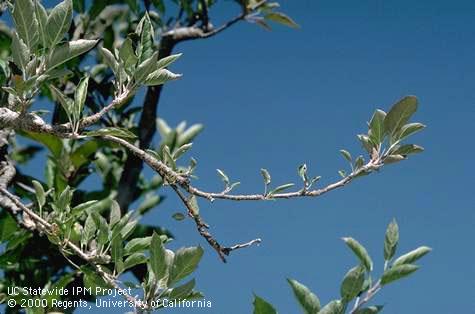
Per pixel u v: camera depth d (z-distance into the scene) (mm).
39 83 1945
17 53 1938
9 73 2363
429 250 1951
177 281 2020
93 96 2799
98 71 2918
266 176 2238
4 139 2506
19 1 1911
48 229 2254
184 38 2852
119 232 2250
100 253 2244
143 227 2768
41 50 1974
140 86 2039
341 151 2240
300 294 1912
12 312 2566
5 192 2260
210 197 2221
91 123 2037
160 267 2016
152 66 2023
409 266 1940
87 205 2303
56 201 2316
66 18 1932
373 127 2207
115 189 2906
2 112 1995
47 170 2771
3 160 2506
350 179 2230
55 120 2705
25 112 1993
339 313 1905
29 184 2707
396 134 2205
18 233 2520
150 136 2807
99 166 2934
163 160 2227
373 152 2221
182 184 2207
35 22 1928
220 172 2236
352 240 1945
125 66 2041
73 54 1947
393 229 1965
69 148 2783
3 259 2562
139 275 2648
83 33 2793
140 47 2078
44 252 2660
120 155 2963
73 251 2264
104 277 2191
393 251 1961
